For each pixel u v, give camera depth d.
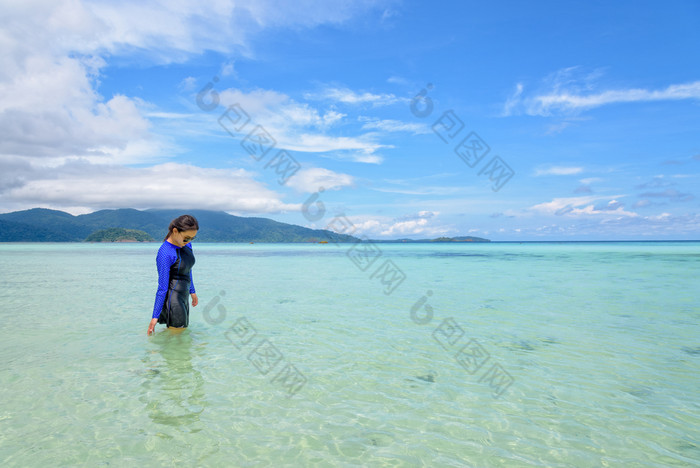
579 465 2.86
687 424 3.52
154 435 3.21
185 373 4.75
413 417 3.65
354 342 6.31
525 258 37.81
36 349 5.70
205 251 64.31
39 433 3.22
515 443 3.18
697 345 6.15
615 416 3.69
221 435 3.24
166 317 6.79
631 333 6.97
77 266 24.98
